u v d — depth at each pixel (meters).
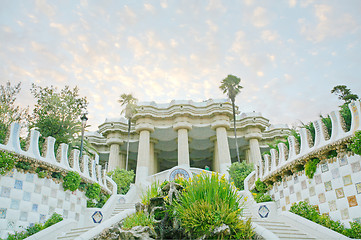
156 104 43.22
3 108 18.84
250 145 43.34
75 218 16.08
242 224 9.05
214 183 9.96
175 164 55.62
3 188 11.91
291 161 14.83
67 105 22.19
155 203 11.65
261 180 18.17
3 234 11.40
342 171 11.87
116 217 11.63
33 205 13.13
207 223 8.94
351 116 12.60
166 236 10.06
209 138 45.25
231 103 41.62
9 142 12.57
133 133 44.66
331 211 12.14
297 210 13.27
